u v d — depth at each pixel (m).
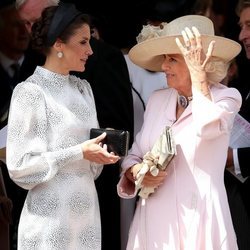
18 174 17.67
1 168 21.19
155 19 23.95
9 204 19.91
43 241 17.77
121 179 19.06
